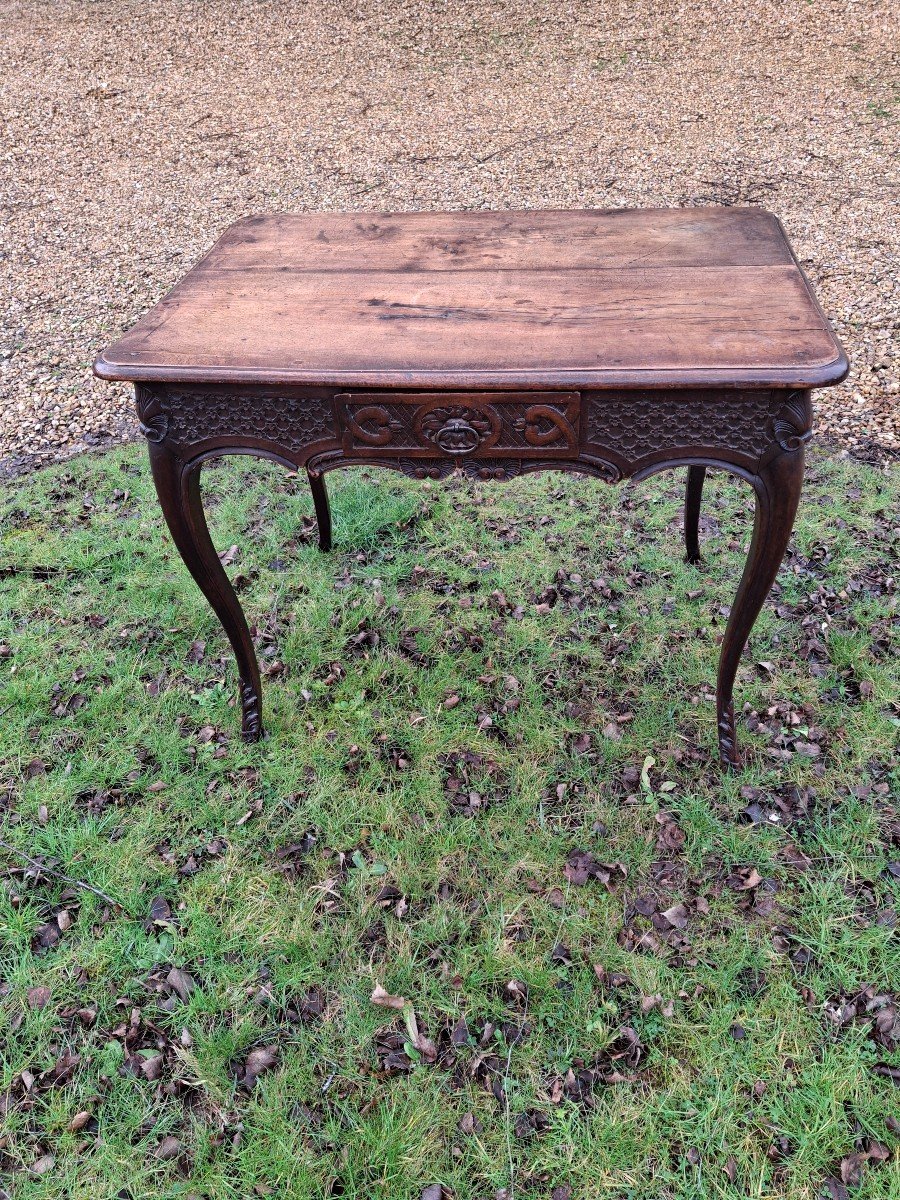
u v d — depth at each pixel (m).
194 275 2.01
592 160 5.77
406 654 2.59
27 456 3.73
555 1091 1.58
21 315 4.75
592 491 3.32
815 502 3.12
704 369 1.52
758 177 5.36
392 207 5.44
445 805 2.13
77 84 7.25
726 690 2.08
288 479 3.45
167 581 2.90
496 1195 1.45
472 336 1.67
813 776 2.15
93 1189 1.48
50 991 1.77
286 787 2.19
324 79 7.15
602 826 2.06
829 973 1.75
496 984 1.76
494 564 2.96
